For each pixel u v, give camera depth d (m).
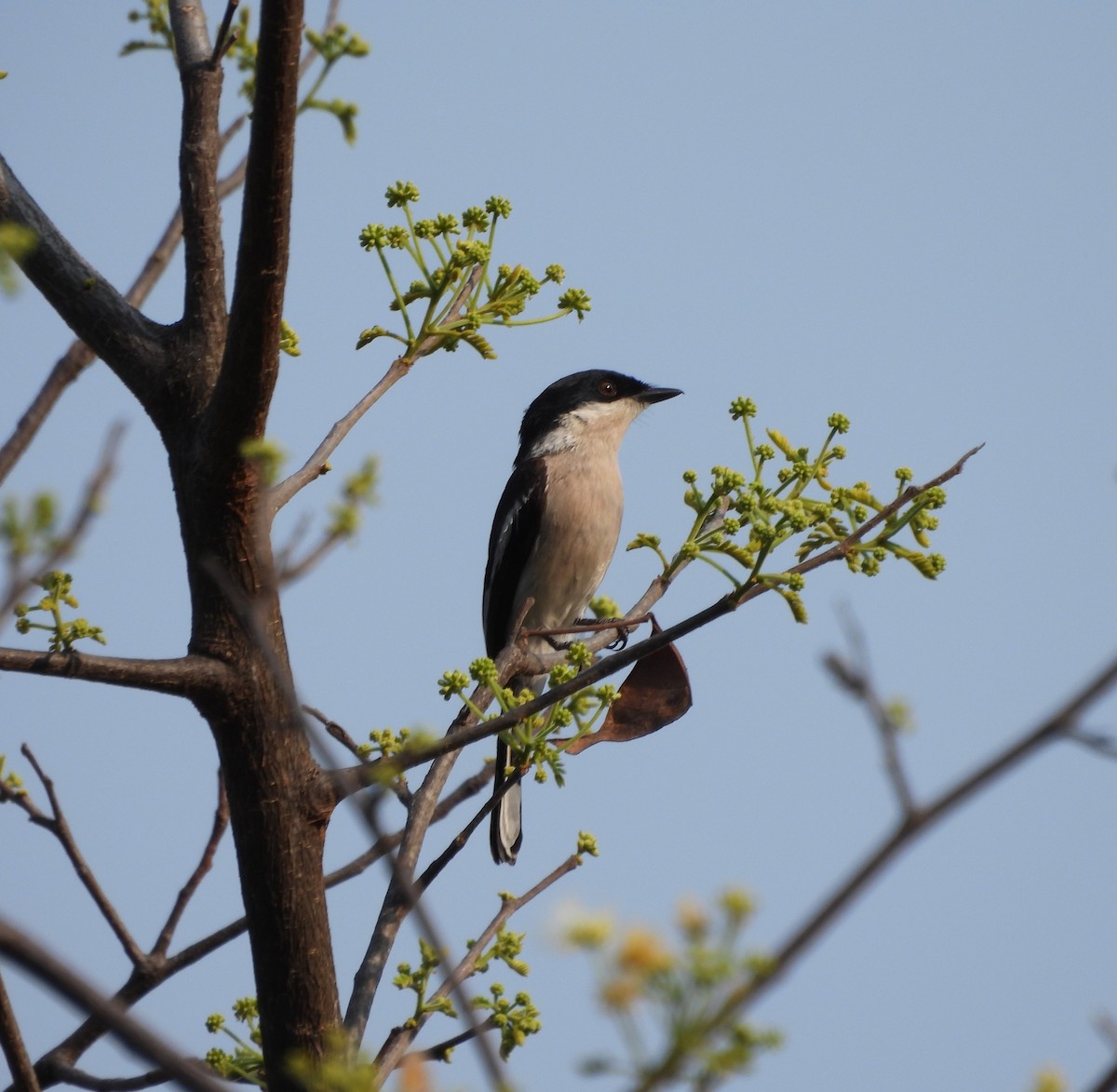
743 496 7.92
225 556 7.63
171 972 8.62
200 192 8.37
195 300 8.25
